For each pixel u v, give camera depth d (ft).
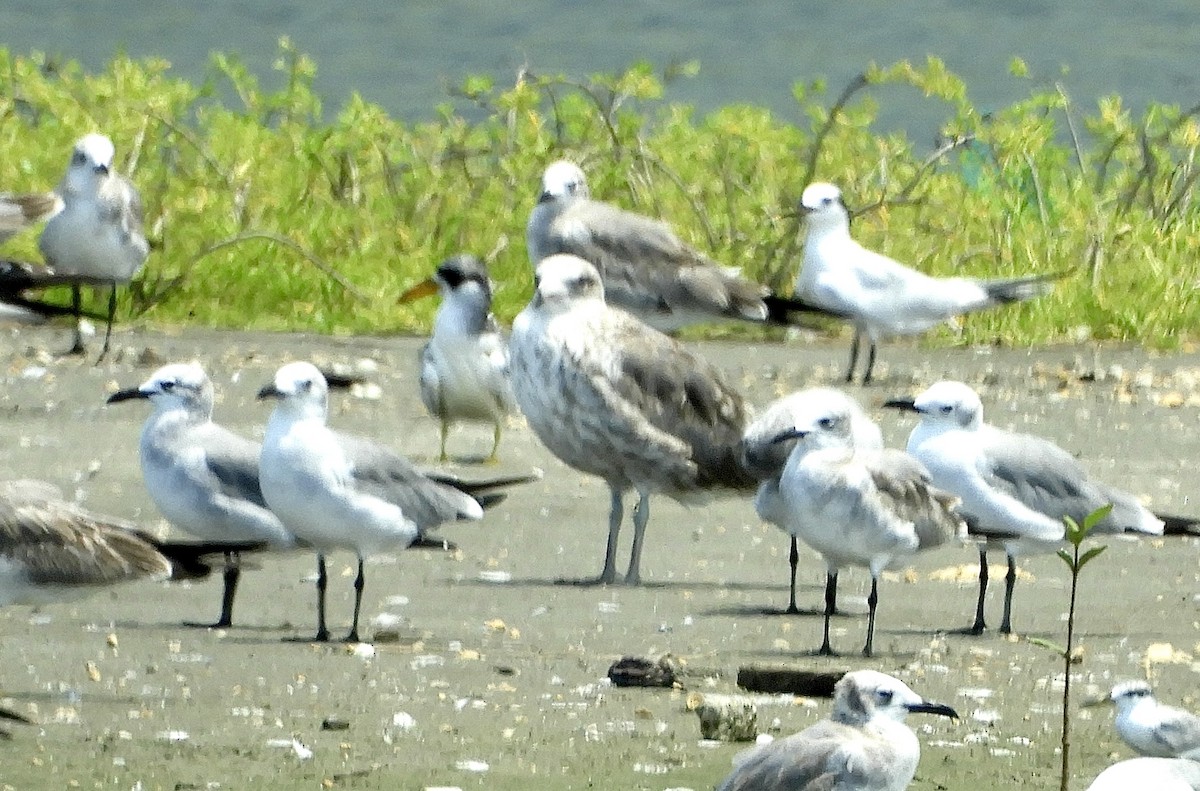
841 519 38.86
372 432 58.08
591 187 79.15
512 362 47.55
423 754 32.65
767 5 146.00
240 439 41.86
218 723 33.91
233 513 40.86
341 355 67.21
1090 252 77.30
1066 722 31.60
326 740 33.22
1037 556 47.32
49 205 47.21
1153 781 29.07
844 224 64.80
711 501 48.01
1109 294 74.90
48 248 66.95
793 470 39.47
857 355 66.08
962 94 82.12
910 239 78.28
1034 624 41.60
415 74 124.36
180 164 82.33
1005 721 35.22
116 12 142.10
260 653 38.17
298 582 43.93
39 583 34.99
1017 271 75.87
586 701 35.68
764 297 59.93
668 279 58.44
